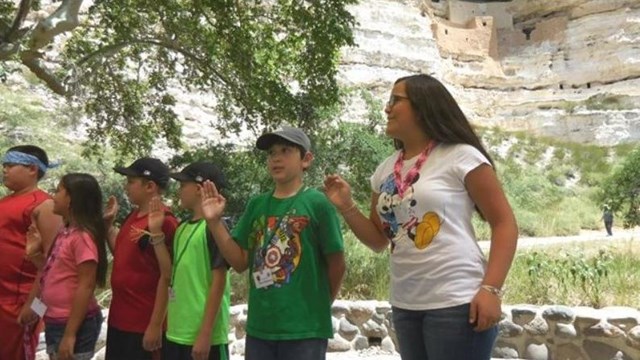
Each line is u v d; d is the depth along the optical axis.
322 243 3.78
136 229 4.75
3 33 10.99
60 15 10.35
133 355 4.69
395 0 39.19
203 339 4.13
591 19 40.94
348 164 15.27
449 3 43.41
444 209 3.09
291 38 13.83
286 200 3.86
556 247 15.59
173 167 15.32
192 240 4.45
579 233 21.97
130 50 15.66
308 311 3.70
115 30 13.17
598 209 25.23
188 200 4.52
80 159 18.64
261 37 14.25
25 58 11.20
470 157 3.12
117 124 15.61
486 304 2.93
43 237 4.95
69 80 12.81
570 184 30.47
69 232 4.70
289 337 3.64
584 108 37.38
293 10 13.10
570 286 8.16
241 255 3.95
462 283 3.05
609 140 35.50
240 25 13.88
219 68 14.88
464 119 3.28
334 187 3.54
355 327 7.78
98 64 13.95
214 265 4.22
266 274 3.74
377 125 18.80
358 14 37.31
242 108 15.11
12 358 4.98
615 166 31.62
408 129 3.31
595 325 6.72
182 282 4.42
